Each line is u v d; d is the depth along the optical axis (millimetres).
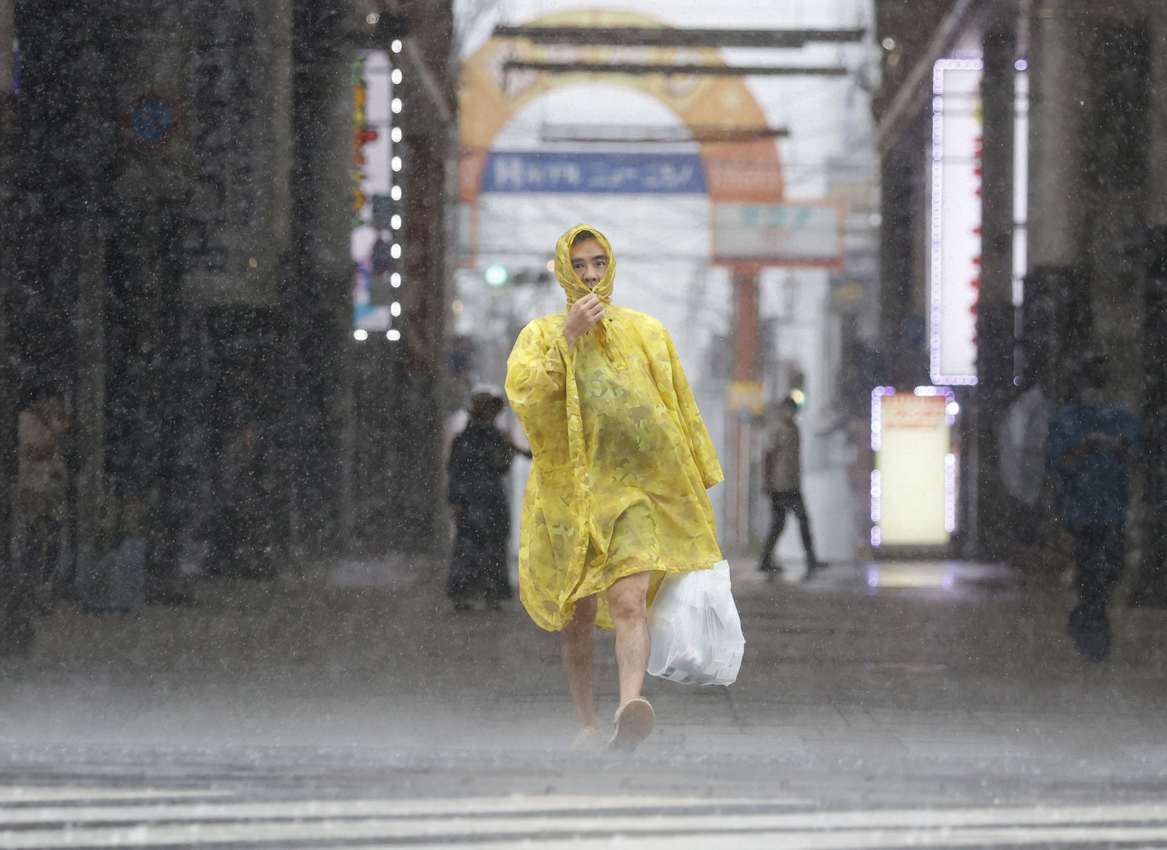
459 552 44562
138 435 50500
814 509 74312
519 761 16422
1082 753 19031
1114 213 59375
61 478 37250
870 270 84812
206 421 53625
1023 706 24234
